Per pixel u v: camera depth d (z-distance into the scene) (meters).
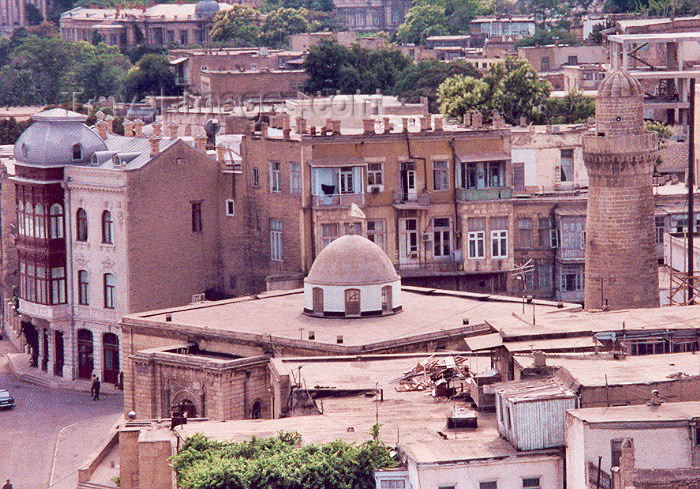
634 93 144.00
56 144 182.12
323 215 176.25
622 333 111.38
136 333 149.50
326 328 143.62
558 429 96.12
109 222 179.38
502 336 112.19
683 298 147.50
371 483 99.31
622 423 90.81
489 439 98.75
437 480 94.50
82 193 181.00
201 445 105.31
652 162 145.38
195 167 181.50
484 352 122.19
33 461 155.12
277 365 128.25
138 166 177.75
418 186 178.50
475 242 179.88
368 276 146.25
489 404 105.75
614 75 144.25
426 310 148.62
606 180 145.12
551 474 94.94
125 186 176.50
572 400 96.31
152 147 178.75
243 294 182.62
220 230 183.50
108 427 164.50
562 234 182.62
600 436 90.88
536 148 190.50
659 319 114.50
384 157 177.75
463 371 119.00
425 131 178.25
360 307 146.25
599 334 111.38
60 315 182.62
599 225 145.75
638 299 145.75
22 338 197.12
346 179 176.75
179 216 180.62
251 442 105.00
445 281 179.50
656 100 191.62
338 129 177.38
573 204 183.38
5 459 155.75
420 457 95.75
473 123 182.38
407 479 96.94
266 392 137.50
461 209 179.12
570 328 112.81
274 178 179.50
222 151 183.25
